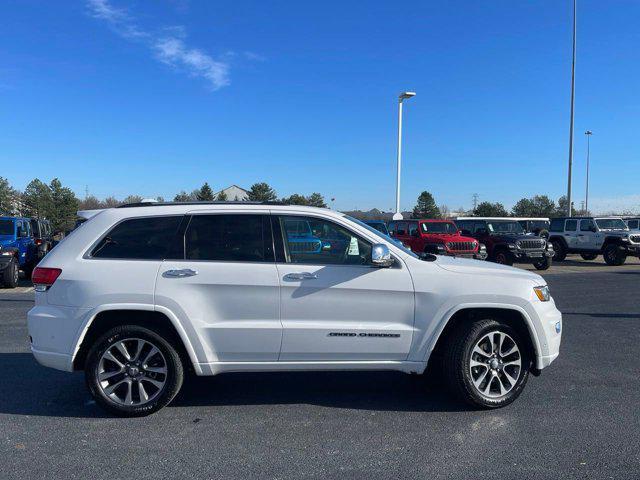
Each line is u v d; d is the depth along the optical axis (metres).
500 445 4.02
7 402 4.98
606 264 21.98
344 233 4.77
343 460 3.79
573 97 31.98
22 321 9.12
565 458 3.80
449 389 4.84
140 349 4.59
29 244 16.25
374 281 4.63
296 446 4.03
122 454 3.89
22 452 3.92
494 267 4.98
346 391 5.36
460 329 4.75
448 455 3.86
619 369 6.11
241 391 5.35
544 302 4.82
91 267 4.54
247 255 4.65
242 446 4.03
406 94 28.59
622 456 3.83
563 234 23.53
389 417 4.63
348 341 4.62
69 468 3.67
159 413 4.73
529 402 4.98
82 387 5.43
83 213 4.90
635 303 11.11
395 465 3.71
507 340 4.82
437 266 4.76
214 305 4.56
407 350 4.68
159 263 4.56
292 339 4.58
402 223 20.34
